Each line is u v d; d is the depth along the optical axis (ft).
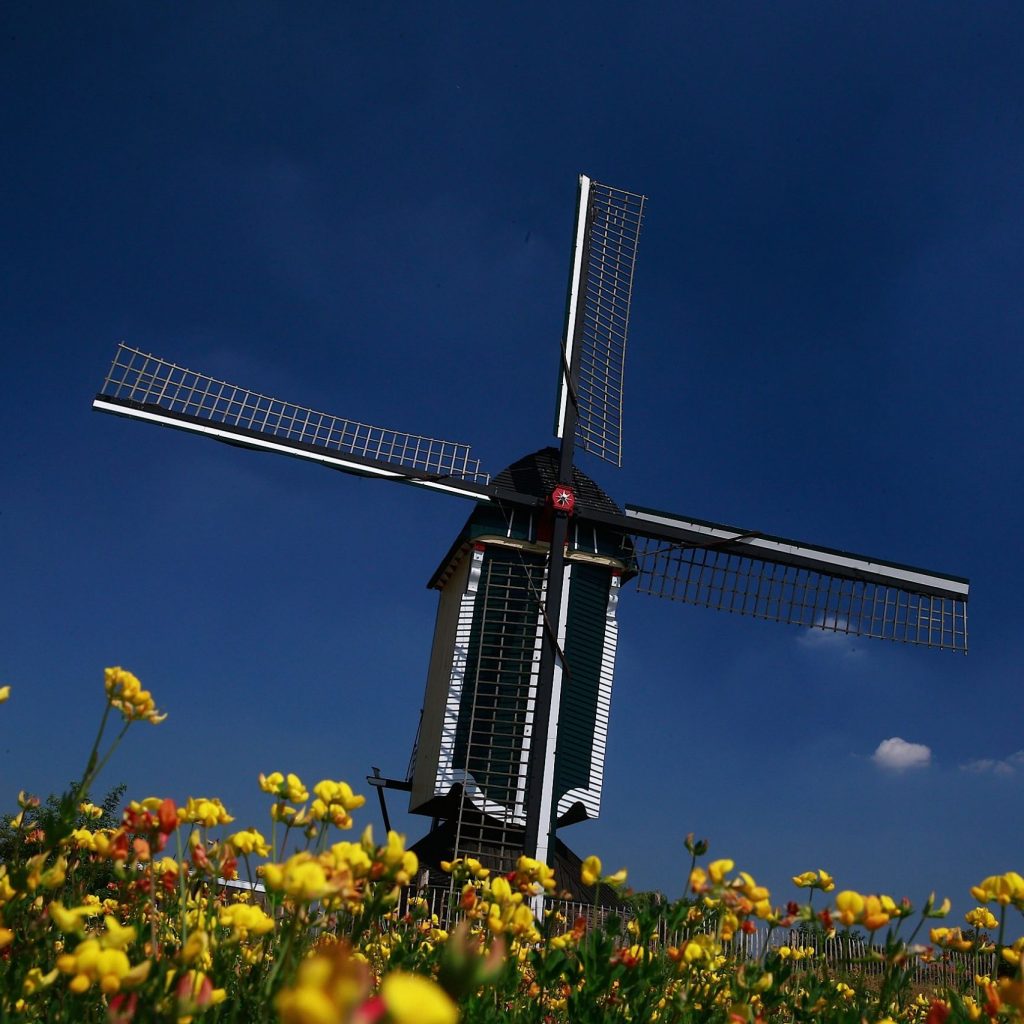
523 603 88.28
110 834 10.37
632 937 13.56
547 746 82.74
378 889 9.64
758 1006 13.56
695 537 93.04
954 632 96.48
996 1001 8.79
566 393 92.68
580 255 97.81
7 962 10.30
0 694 11.19
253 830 10.93
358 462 86.12
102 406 78.79
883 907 12.31
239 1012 8.97
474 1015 11.37
